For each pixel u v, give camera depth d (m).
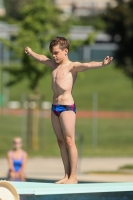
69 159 16.48
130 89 127.38
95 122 80.06
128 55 52.16
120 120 86.56
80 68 16.22
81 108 112.44
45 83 134.75
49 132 67.31
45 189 14.39
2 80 123.19
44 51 52.75
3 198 13.38
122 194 19.95
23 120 78.00
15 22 54.53
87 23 166.25
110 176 36.62
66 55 16.48
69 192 14.61
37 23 53.56
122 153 51.56
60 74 16.34
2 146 55.62
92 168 41.56
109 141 62.22
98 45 154.25
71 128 16.28
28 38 53.31
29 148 54.09
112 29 51.84
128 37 51.22
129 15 51.12
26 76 54.69
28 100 55.53
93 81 137.38
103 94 123.56
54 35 54.50
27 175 36.56
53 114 16.52
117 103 115.50
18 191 14.06
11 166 32.00
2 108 106.50
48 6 54.00
